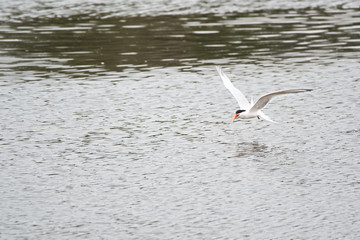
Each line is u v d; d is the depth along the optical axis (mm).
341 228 12992
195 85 23734
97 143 18078
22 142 18156
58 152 17422
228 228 13133
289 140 18078
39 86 23844
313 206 13961
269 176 15656
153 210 13992
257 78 24438
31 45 30031
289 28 32500
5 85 23984
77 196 14727
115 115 20484
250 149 17484
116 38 31031
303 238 12664
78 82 24344
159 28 32969
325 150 17203
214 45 29516
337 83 23375
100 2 40469
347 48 28547
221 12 36812
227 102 21703
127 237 12852
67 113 20719
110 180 15586
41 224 13422
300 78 24234
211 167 16297
